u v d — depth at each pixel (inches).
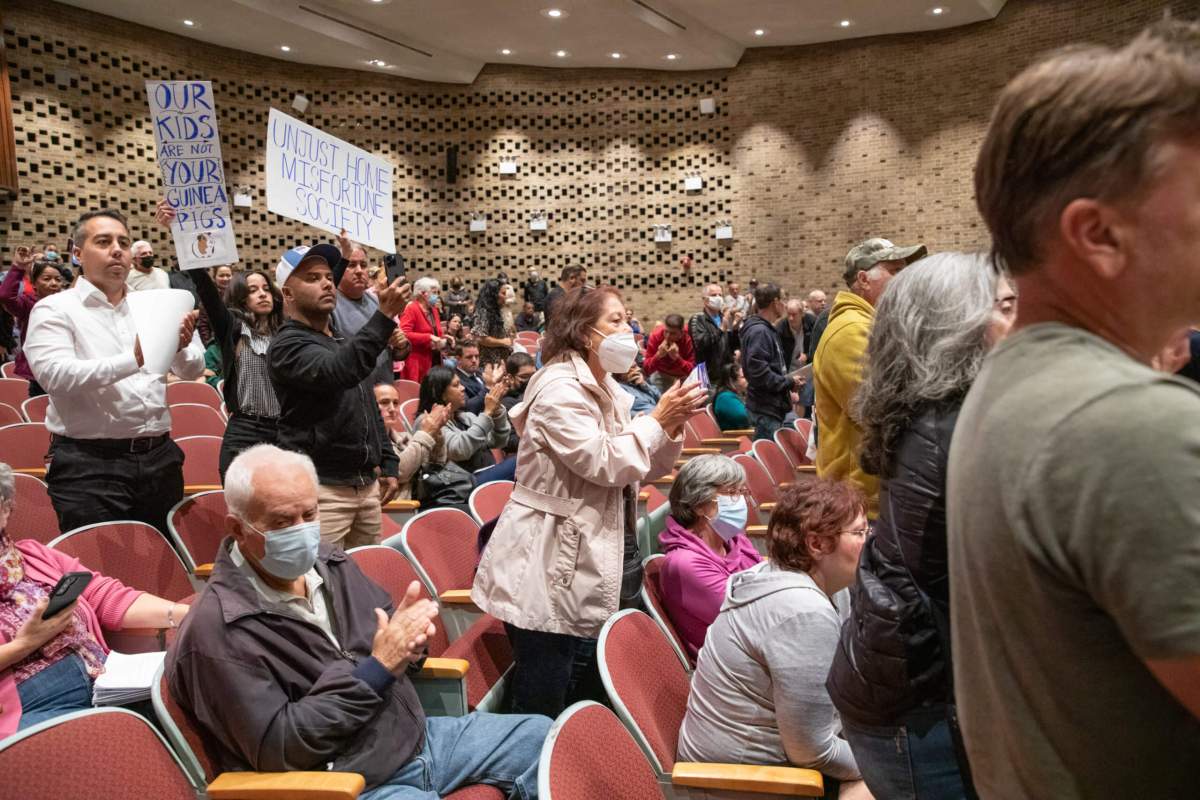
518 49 528.1
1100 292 28.2
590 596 94.1
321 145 135.9
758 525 162.1
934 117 511.2
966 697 31.5
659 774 76.1
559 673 97.0
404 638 79.6
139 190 452.4
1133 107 26.1
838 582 80.4
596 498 96.3
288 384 116.0
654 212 571.5
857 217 534.3
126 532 112.0
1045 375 27.7
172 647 76.4
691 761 80.8
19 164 410.0
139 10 431.2
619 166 570.6
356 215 140.9
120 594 99.1
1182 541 23.4
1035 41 473.4
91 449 120.9
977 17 486.9
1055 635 26.8
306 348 114.4
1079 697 26.8
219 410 242.5
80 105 429.7
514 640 100.2
